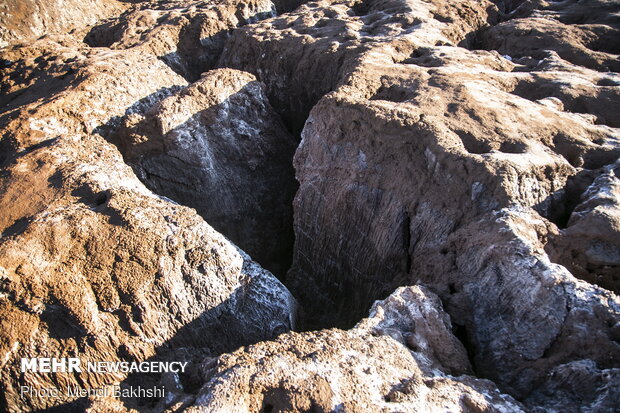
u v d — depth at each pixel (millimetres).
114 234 7434
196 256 7605
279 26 18906
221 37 20703
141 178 12047
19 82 15383
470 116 10031
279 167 14281
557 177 8648
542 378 5859
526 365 6035
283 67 16578
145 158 12094
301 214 11375
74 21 25219
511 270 6516
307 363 5352
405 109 10102
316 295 10984
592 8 18094
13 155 10242
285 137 14859
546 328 6012
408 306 6602
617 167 8797
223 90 13414
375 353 5684
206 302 7602
